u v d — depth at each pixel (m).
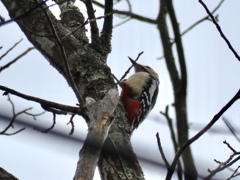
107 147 7.07
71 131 5.64
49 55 9.95
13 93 8.01
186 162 10.62
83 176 6.23
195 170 6.67
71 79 8.09
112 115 6.85
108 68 9.95
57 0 10.40
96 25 10.26
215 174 7.00
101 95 9.33
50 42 9.92
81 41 10.40
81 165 6.30
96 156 6.35
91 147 6.32
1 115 5.32
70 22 10.97
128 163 8.28
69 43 10.05
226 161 7.74
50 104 8.09
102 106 6.95
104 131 6.62
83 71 9.73
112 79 9.79
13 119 5.35
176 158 7.00
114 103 7.00
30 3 10.04
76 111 8.02
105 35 10.41
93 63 9.88
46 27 9.98
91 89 9.48
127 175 8.17
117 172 8.15
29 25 10.05
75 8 11.30
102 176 8.21
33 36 10.05
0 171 7.27
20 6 10.04
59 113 8.37
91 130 6.61
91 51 10.12
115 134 8.70
